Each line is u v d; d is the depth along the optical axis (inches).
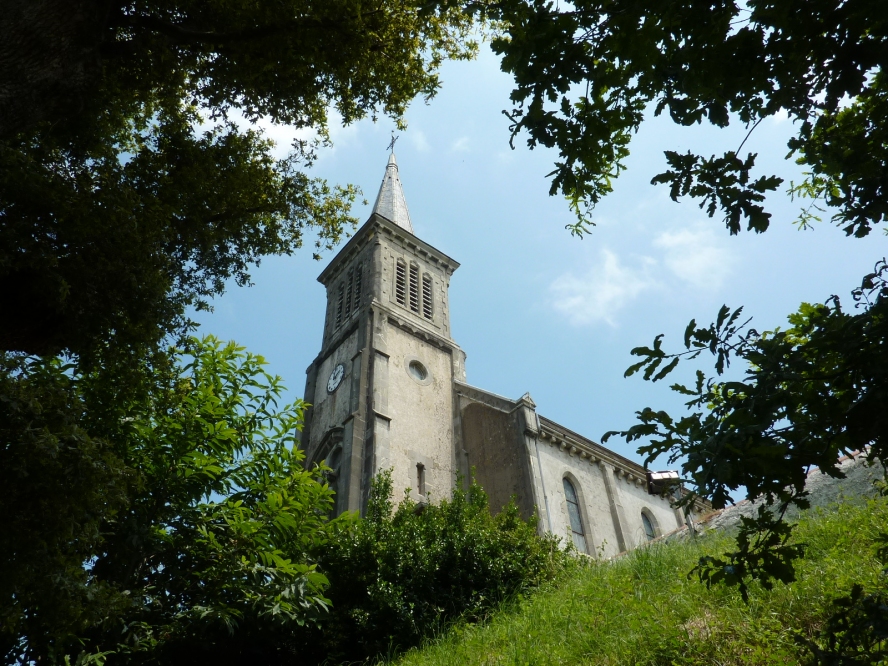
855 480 400.8
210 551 459.5
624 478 1184.2
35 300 309.3
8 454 277.7
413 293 1433.3
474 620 515.2
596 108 196.7
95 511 310.3
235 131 493.0
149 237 358.6
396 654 478.6
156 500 451.5
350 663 482.0
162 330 378.9
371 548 559.8
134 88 438.9
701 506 919.7
